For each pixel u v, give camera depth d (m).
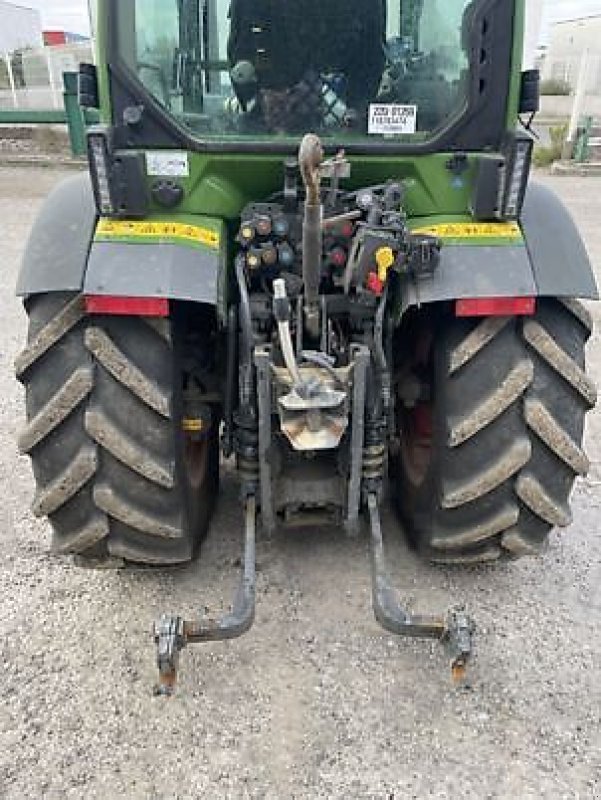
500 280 2.32
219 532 3.12
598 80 22.88
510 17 2.29
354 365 2.35
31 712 2.30
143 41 2.44
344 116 2.49
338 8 2.40
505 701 2.34
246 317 2.39
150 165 2.40
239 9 2.41
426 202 2.48
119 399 2.42
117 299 2.29
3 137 13.52
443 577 2.88
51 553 2.95
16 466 3.63
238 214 2.54
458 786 2.08
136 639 2.58
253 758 2.16
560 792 2.07
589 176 11.84
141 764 2.14
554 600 2.76
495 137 2.41
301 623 2.64
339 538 3.08
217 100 2.51
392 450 3.06
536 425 2.46
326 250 2.43
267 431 2.42
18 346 5.09
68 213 2.51
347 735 2.23
